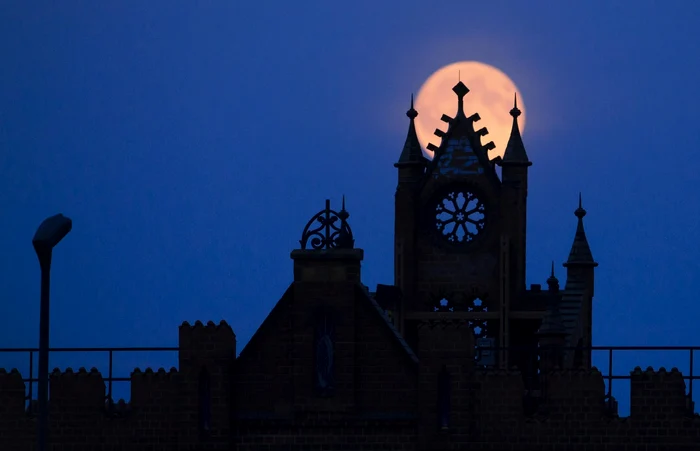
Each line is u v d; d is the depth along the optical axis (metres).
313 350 194.75
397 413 193.88
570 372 193.12
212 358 195.12
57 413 195.88
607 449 192.50
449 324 193.12
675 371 192.38
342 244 195.50
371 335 194.62
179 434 195.00
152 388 195.62
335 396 194.25
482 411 192.88
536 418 192.88
